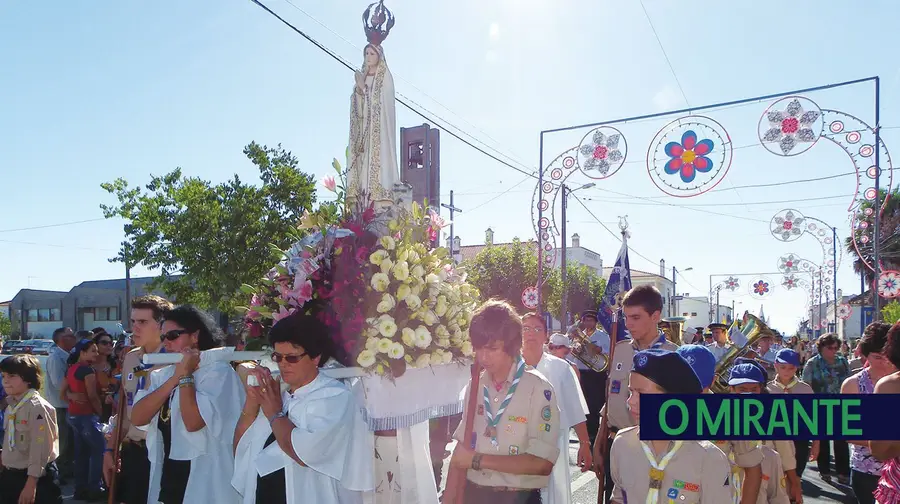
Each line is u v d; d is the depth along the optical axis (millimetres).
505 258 30500
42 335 45156
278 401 3037
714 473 2418
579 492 6859
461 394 3877
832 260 27422
